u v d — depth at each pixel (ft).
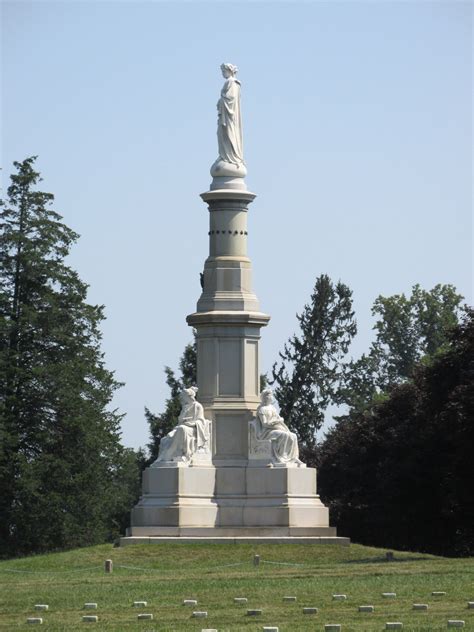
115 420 374.02
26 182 360.89
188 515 270.46
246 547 260.62
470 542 336.08
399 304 572.92
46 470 347.15
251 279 287.07
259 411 279.28
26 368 354.13
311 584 202.08
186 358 442.09
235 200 286.25
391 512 334.44
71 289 362.12
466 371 299.99
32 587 210.38
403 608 172.04
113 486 385.29
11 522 347.36
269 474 275.59
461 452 286.87
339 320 509.35
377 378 569.23
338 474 377.09
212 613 171.63
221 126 288.92
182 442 276.00
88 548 270.67
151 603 183.93
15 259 357.82
